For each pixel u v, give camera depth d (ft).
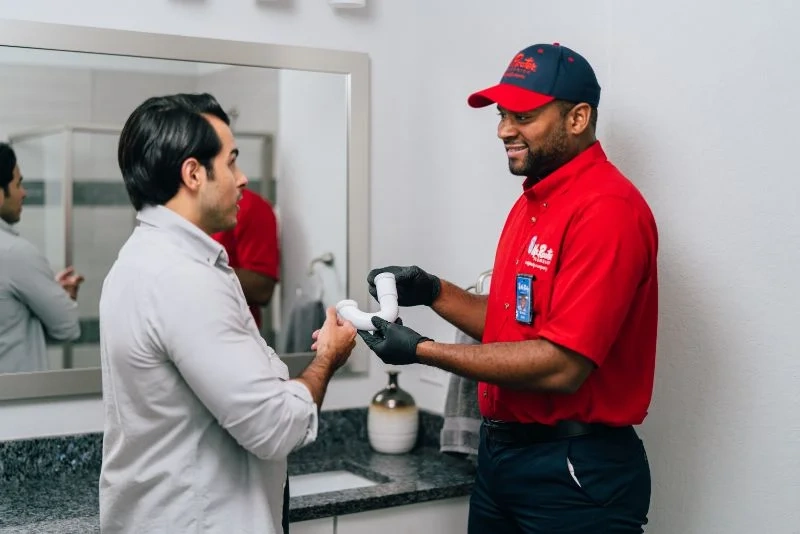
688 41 6.05
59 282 7.36
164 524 4.78
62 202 7.34
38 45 7.14
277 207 8.18
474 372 5.40
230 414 4.57
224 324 4.59
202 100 4.95
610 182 5.57
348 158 8.38
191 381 4.57
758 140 5.61
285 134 8.14
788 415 5.47
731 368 5.83
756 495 5.68
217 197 4.92
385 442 8.16
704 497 6.03
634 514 5.73
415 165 8.64
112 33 7.38
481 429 6.36
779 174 5.49
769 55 5.53
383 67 8.55
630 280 5.33
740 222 5.74
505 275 6.01
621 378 5.67
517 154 5.75
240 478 4.93
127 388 4.77
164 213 4.84
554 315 5.41
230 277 4.99
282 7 8.06
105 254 7.52
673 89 6.16
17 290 7.22
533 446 5.79
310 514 6.54
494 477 6.04
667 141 6.23
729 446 5.86
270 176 8.13
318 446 8.38
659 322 6.36
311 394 4.99
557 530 5.69
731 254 5.81
